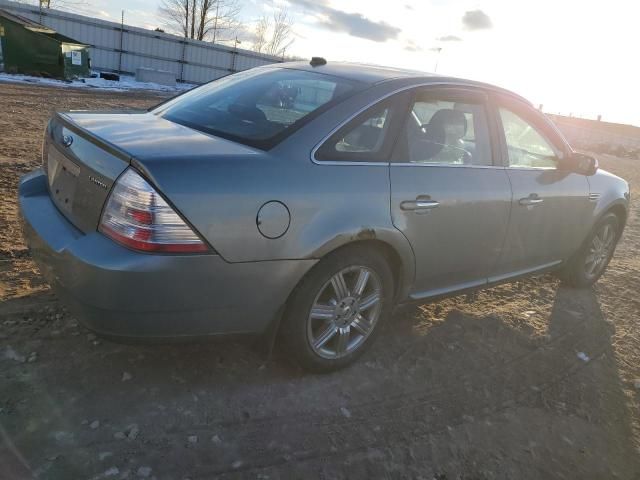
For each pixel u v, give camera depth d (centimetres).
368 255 302
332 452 260
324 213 275
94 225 251
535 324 432
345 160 291
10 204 537
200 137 282
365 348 329
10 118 1098
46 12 2884
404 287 333
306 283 282
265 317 274
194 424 263
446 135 345
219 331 265
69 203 274
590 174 424
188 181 239
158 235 234
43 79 2167
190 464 239
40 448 235
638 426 320
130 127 291
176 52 3306
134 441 247
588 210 459
